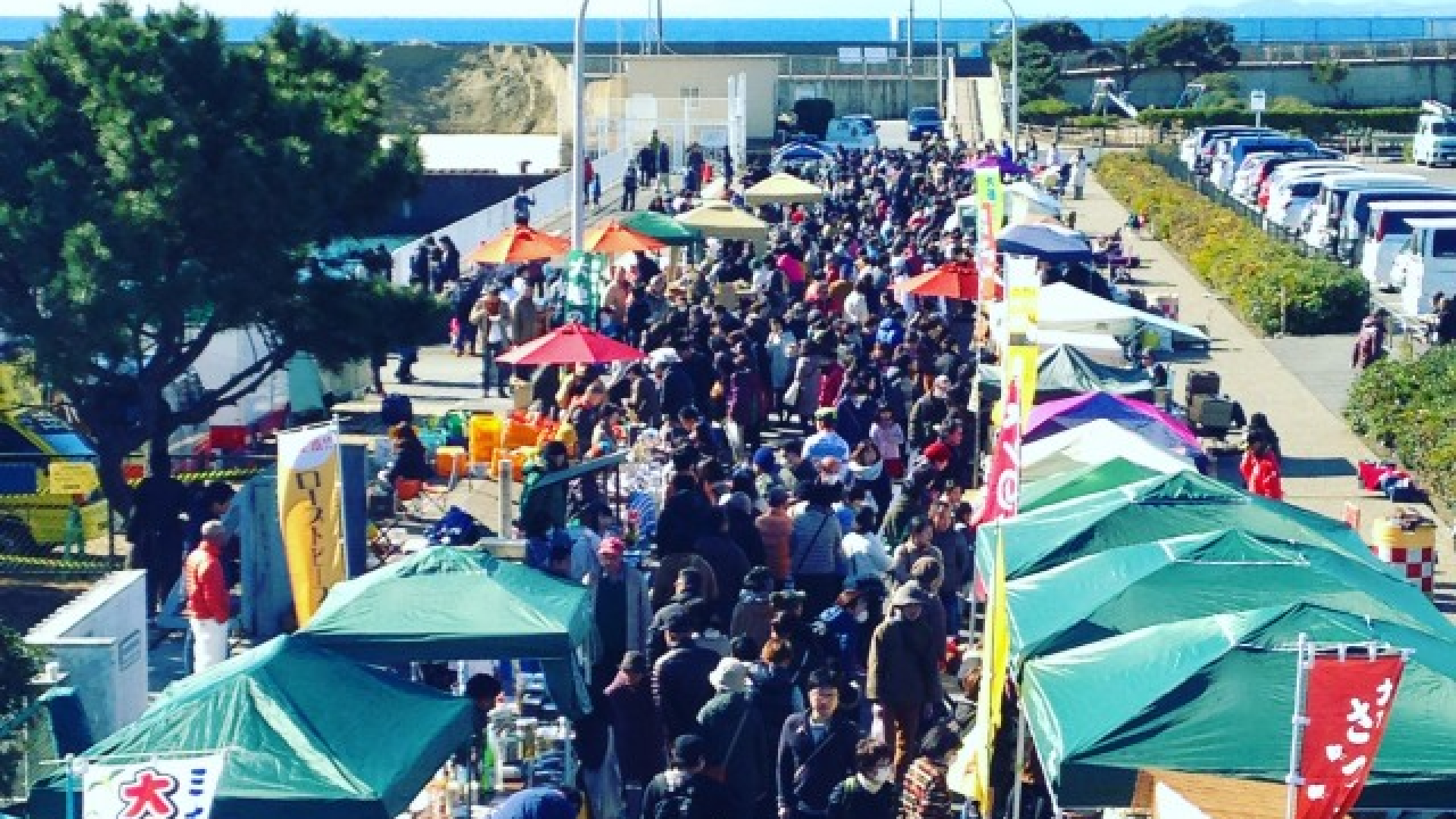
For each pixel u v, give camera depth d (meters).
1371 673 11.95
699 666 16.72
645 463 25.56
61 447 28.73
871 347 33.19
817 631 18.36
